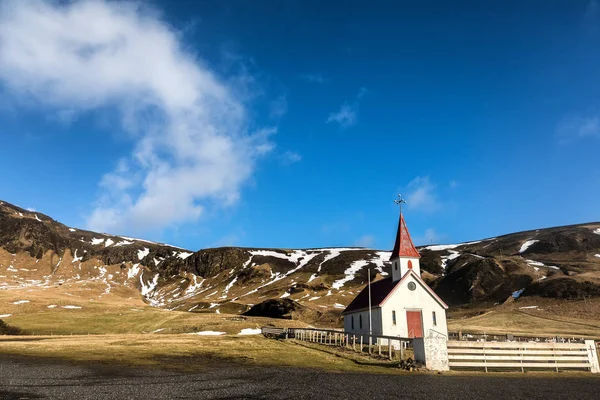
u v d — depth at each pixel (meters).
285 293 174.75
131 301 175.25
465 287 143.25
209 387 20.19
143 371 26.19
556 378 26.02
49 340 49.53
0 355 33.50
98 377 23.09
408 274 52.59
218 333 72.00
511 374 27.64
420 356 29.83
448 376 25.97
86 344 42.84
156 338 52.91
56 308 96.69
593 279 114.81
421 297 52.19
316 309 134.38
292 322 94.31
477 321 97.94
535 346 31.09
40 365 27.88
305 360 34.53
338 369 29.33
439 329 51.31
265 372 26.84
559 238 176.62
